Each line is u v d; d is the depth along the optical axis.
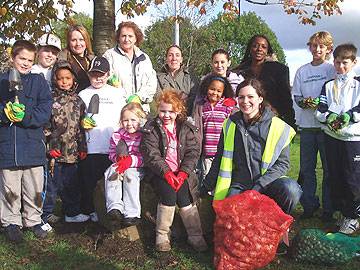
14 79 2.40
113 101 2.81
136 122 2.55
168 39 12.33
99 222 2.71
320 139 2.95
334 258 2.26
